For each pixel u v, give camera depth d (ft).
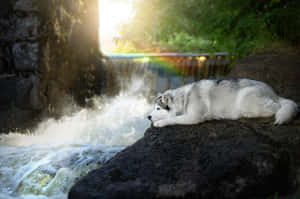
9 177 14.08
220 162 9.30
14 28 24.30
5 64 24.99
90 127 25.22
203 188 8.70
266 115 11.75
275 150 9.67
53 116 26.13
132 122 26.05
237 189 8.73
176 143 11.07
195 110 12.25
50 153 16.55
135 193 8.80
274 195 8.97
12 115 22.81
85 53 33.53
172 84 34.73
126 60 36.17
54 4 26.66
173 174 9.33
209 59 33.76
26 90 24.02
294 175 9.26
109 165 10.30
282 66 22.20
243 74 21.57
